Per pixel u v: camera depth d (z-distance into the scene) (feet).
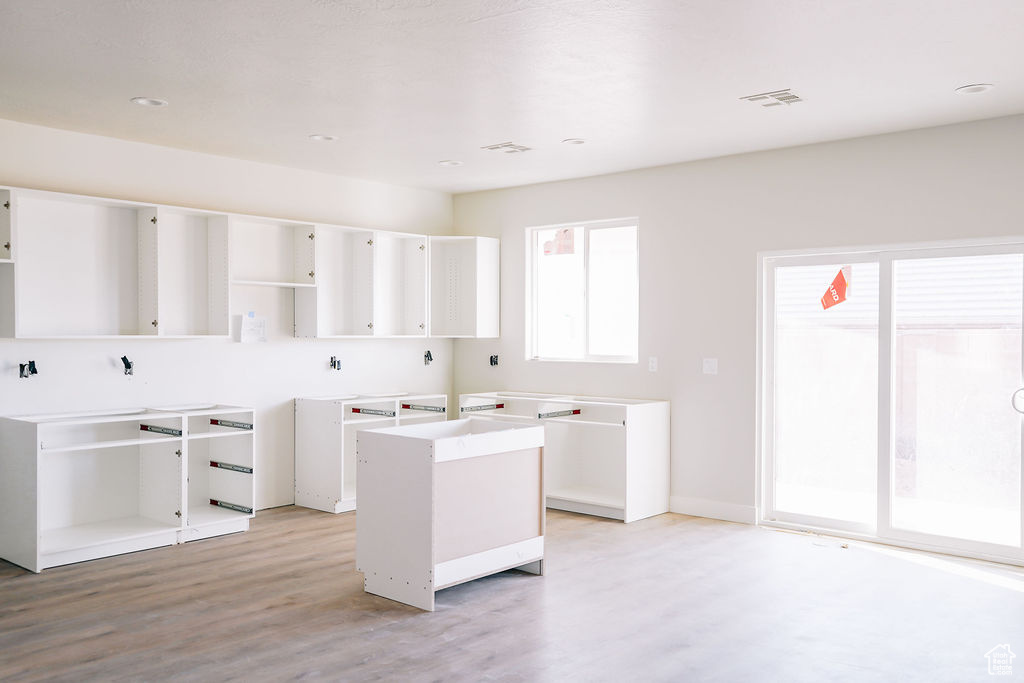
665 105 14.26
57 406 15.75
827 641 11.16
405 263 22.12
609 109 14.52
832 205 17.03
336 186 20.85
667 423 19.51
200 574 14.12
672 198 19.49
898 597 13.08
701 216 19.01
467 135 16.55
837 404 17.37
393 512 12.81
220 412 16.71
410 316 22.00
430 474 12.25
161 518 16.65
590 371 21.11
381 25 10.50
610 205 20.63
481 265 22.50
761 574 14.34
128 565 14.61
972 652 10.79
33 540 14.11
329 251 20.42
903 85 13.05
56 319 15.67
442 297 23.21
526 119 15.28
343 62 12.00
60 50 11.46
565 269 22.11
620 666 10.27
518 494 13.84
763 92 13.46
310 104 14.28
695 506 19.17
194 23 10.46
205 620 11.85
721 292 18.70
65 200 15.58
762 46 11.26
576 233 21.86
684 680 9.86
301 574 14.20
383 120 15.37
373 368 21.76
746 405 18.33
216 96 13.78
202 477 18.33
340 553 15.60
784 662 10.43
